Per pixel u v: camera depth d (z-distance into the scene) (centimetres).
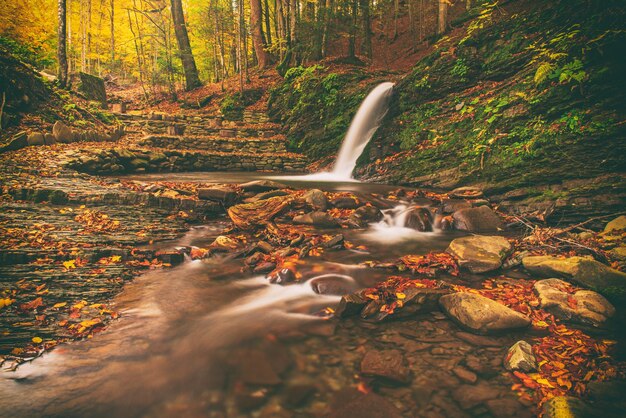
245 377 254
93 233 532
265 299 385
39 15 1814
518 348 273
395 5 2294
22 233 482
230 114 1867
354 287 410
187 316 344
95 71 2798
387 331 318
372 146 1232
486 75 1047
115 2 2681
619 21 716
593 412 213
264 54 2292
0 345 281
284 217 705
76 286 384
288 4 1998
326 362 271
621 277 388
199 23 2370
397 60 2033
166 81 2278
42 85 1241
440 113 1097
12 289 356
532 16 982
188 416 217
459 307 334
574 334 314
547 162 718
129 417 216
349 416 215
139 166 1170
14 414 215
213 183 959
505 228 645
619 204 577
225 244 546
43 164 832
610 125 651
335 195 819
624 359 274
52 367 262
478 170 851
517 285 412
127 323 329
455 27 1744
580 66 710
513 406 223
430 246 566
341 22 2036
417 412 219
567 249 500
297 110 1688
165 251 497
